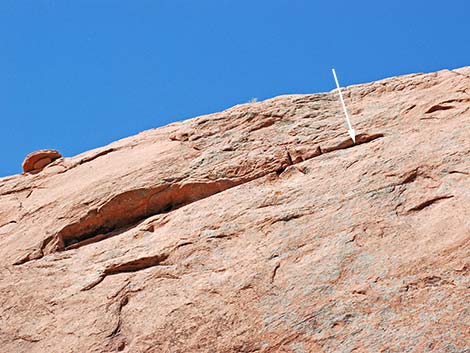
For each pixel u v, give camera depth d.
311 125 16.98
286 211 14.84
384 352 11.87
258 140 17.08
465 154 14.48
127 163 18.03
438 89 16.70
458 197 13.70
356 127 16.41
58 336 14.38
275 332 12.78
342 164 15.52
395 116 16.36
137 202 16.84
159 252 15.13
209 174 16.66
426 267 12.73
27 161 19.78
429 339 11.79
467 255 12.62
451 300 12.13
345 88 17.98
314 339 12.45
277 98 18.16
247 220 15.03
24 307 15.30
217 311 13.48
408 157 14.95
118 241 16.06
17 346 14.54
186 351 13.13
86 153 19.56
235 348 12.84
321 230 14.16
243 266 14.09
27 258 16.58
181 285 14.27
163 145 18.22
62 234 16.84
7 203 18.66
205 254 14.71
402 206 13.98
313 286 13.21
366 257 13.32
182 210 16.09
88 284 15.16
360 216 14.10
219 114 18.31
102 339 13.92
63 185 18.44
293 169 15.95
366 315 12.46
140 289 14.56
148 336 13.61
